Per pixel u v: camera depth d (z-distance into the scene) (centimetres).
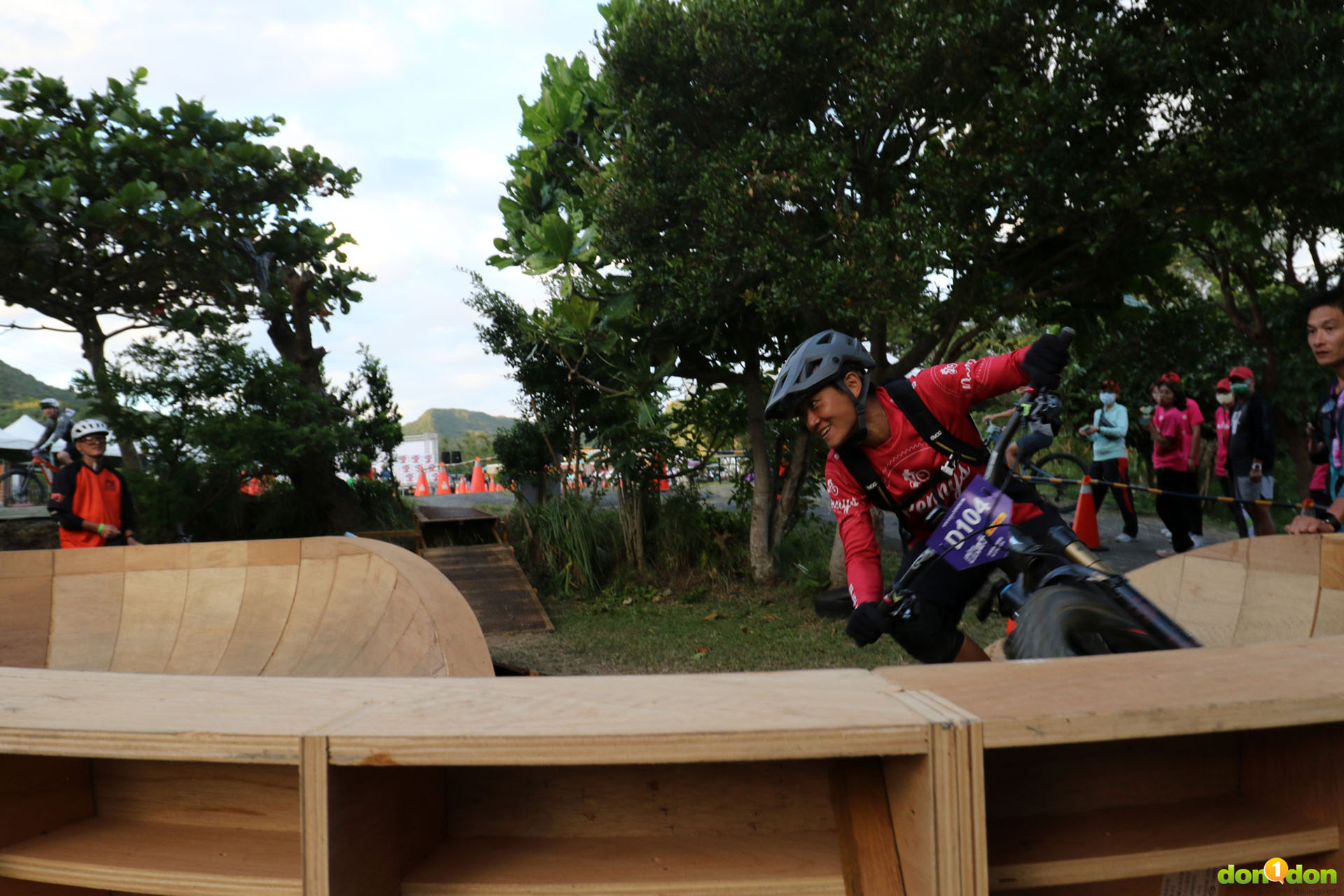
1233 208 584
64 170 991
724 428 862
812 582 734
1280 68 506
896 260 543
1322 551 250
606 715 90
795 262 569
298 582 386
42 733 91
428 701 98
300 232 1152
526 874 102
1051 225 566
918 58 533
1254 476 705
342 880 89
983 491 191
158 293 1198
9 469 1364
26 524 955
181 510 840
